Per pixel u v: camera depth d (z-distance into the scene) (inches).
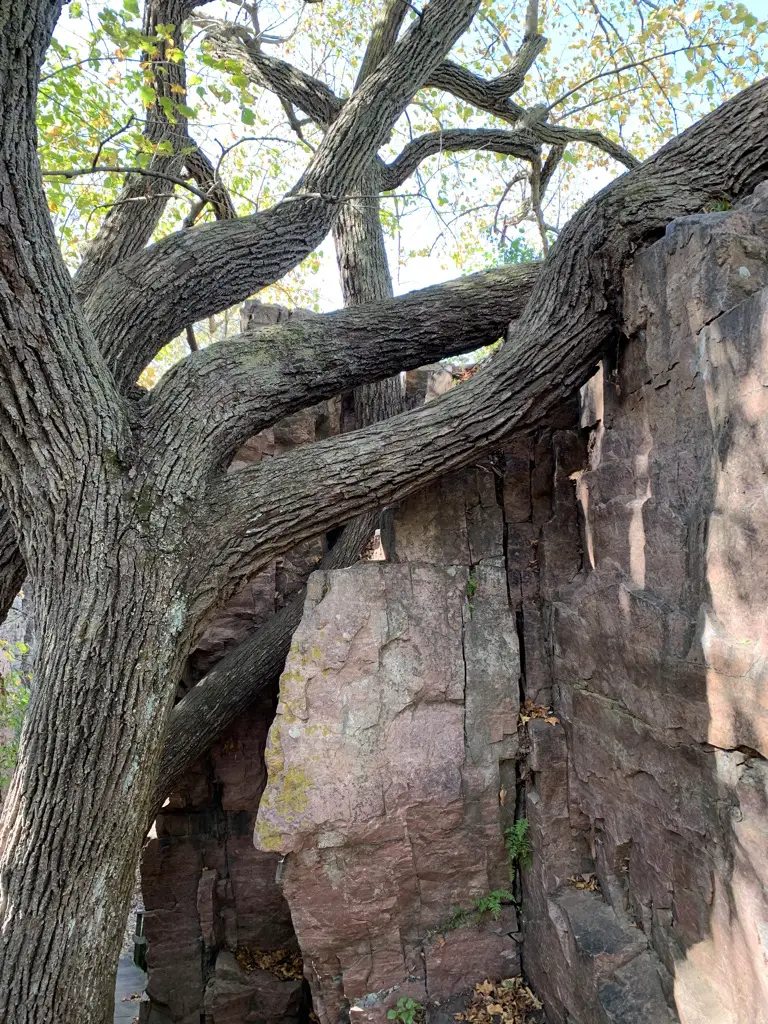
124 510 131.0
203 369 149.0
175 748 189.6
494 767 171.6
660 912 135.1
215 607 144.2
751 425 108.5
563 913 155.2
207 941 217.9
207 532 140.6
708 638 115.8
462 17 204.7
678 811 127.3
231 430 149.5
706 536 120.3
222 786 223.1
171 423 140.9
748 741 106.7
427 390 233.5
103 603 126.0
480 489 182.2
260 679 208.1
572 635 169.9
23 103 114.3
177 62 180.1
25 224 115.8
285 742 159.6
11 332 117.4
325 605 166.1
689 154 151.2
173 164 206.8
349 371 172.7
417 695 168.2
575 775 169.0
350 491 152.3
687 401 128.7
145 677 128.7
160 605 131.6
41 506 127.7
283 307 249.8
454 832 169.3
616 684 149.1
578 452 186.7
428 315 179.9
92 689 123.5
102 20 150.3
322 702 162.6
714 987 118.0
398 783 163.9
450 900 170.7
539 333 158.9
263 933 224.8
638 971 134.9
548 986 159.2
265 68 260.5
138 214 205.9
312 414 242.4
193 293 170.9
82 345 129.4
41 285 119.5
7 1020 113.2
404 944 168.2
